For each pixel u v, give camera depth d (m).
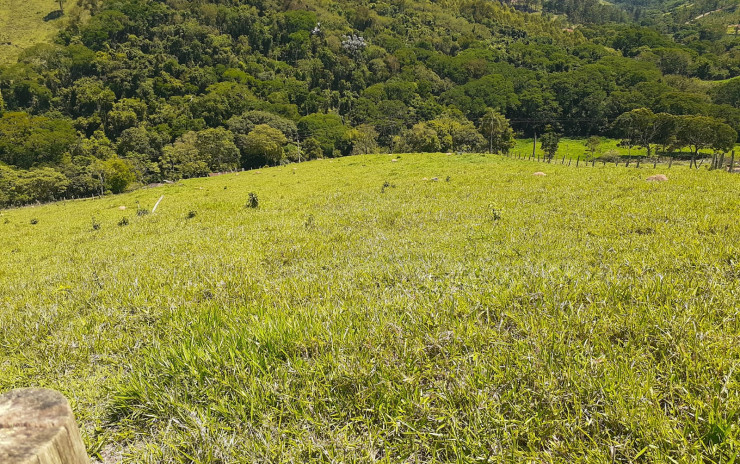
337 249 8.17
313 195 20.31
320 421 2.62
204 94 158.00
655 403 2.37
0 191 68.62
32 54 166.88
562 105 154.75
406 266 5.89
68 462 1.24
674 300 3.58
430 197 15.47
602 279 4.31
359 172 35.41
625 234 7.26
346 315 3.90
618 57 186.12
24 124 106.38
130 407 3.02
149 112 143.38
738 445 1.98
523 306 3.71
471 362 2.92
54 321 5.49
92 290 6.77
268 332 3.47
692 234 6.48
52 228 22.84
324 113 166.88
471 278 4.71
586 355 2.90
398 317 3.74
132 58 173.38
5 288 8.84
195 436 2.57
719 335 2.92
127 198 36.47
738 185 11.09
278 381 2.95
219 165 99.94
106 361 4.11
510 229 8.56
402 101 173.25
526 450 2.28
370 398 2.71
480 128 120.12
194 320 4.33
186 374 3.14
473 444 2.28
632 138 116.62
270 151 102.69
